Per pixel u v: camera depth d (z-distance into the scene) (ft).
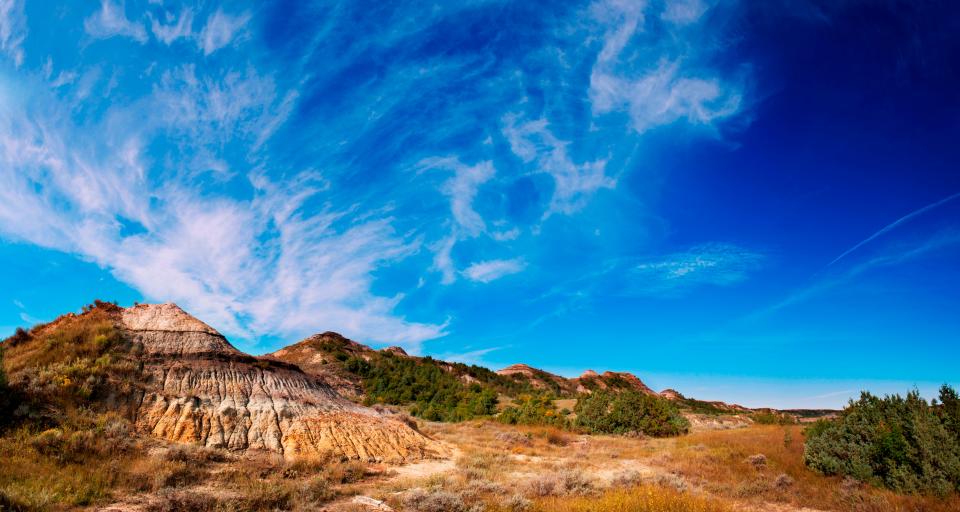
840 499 44.50
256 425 65.46
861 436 52.13
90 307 82.02
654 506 39.52
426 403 215.51
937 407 48.91
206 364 75.56
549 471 64.85
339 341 334.65
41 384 55.26
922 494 42.78
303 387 83.87
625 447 94.63
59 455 43.93
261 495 41.32
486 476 58.23
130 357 70.23
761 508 44.78
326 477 52.65
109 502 37.45
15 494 33.09
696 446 83.56
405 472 62.28
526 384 364.58
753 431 104.06
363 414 83.35
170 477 44.27
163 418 60.23
